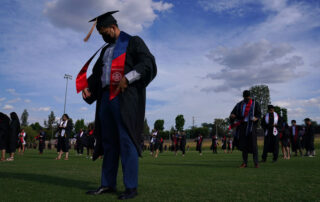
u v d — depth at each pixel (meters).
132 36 2.79
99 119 2.85
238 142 6.39
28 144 57.72
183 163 7.84
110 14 2.90
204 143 68.62
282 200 2.17
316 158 10.28
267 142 8.46
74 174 4.34
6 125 9.49
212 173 4.51
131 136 2.55
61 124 11.14
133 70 2.50
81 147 18.86
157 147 15.73
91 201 2.17
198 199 2.23
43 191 2.64
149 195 2.45
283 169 5.16
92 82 3.00
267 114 8.52
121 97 2.58
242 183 3.18
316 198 2.25
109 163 2.73
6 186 2.96
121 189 2.87
